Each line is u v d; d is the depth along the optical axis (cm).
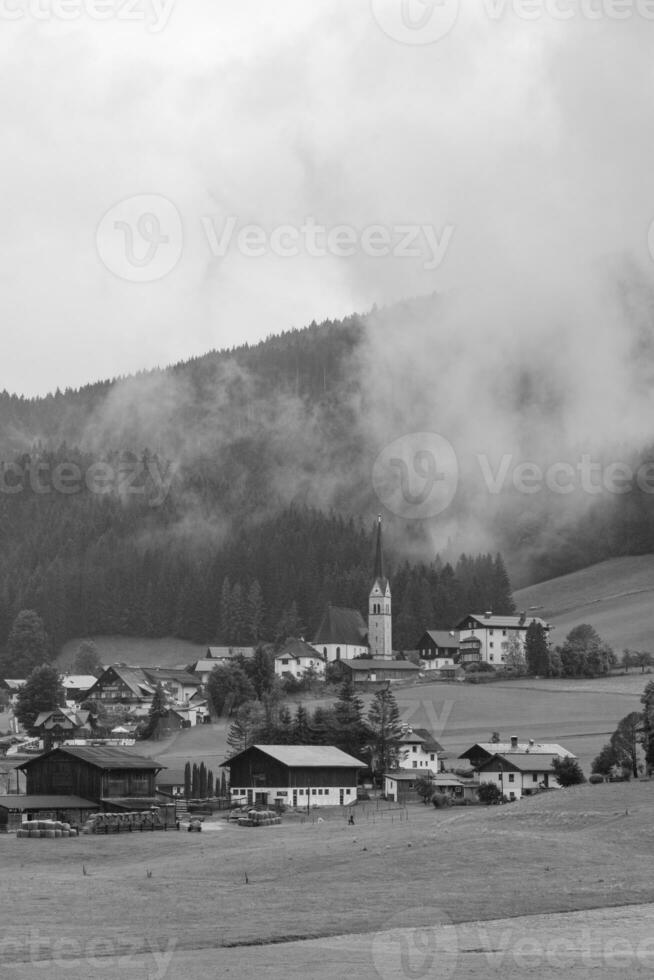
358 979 11131
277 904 14850
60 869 19738
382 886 15938
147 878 17612
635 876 16238
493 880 16050
